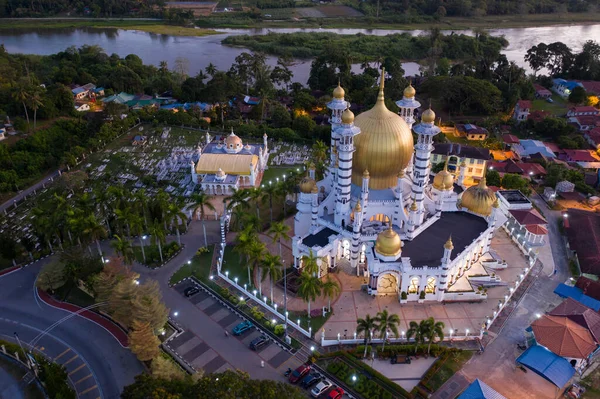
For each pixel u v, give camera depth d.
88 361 96.00
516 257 125.19
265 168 180.62
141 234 122.69
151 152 193.88
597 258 116.44
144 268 122.25
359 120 113.62
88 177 171.38
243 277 117.62
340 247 117.38
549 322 95.62
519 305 108.50
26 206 158.00
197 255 126.44
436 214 122.19
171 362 90.94
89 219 114.88
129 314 100.12
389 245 104.06
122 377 92.31
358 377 89.94
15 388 90.50
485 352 96.00
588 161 181.50
